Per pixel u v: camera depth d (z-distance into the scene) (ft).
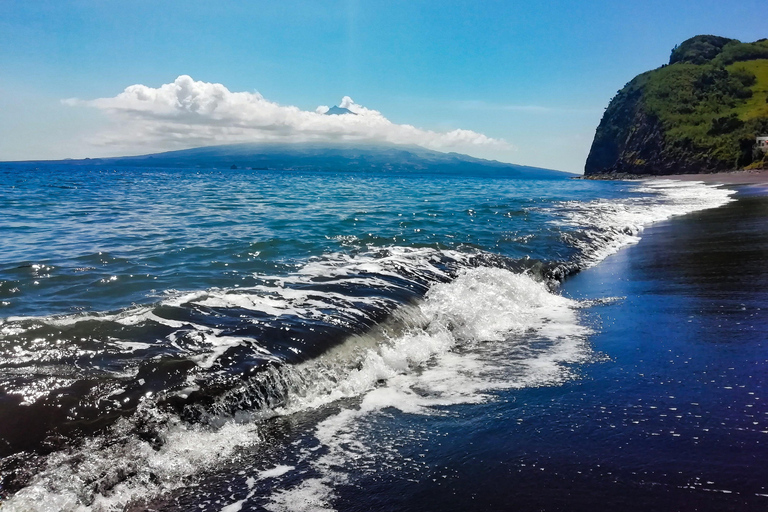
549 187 187.21
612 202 92.12
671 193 123.24
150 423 13.09
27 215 56.49
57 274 28.19
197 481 11.58
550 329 23.00
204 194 99.35
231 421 14.08
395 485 11.35
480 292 27.09
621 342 20.61
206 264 31.63
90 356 16.55
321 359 17.58
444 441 13.24
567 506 10.37
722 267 33.99
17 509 9.96
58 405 13.42
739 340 19.88
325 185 167.02
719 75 390.21
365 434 13.69
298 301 23.47
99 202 75.31
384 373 17.87
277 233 45.32
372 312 22.18
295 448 12.99
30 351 16.63
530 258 37.40
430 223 55.11
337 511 10.51
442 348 20.71
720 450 12.19
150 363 16.08
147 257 33.35
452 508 10.48
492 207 78.02
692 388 15.76
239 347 17.60
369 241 41.70
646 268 35.70
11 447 11.62
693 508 10.12
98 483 11.05
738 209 73.05
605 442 12.82
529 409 14.90
